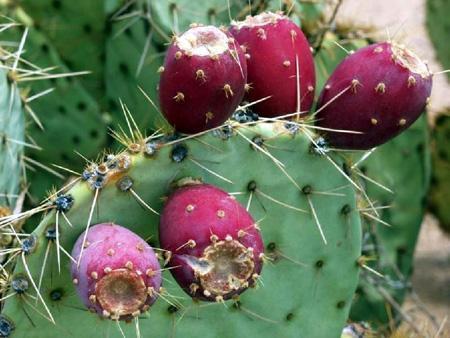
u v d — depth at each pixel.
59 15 0.81
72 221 0.47
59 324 0.51
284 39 0.52
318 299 0.58
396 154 0.84
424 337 0.80
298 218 0.55
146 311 0.46
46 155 0.81
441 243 1.05
